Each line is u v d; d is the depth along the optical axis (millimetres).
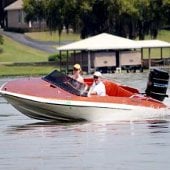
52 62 135875
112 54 118938
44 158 32719
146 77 103375
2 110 56656
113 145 35938
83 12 143875
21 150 35000
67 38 177875
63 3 144875
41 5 148500
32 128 43406
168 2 145375
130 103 46781
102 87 46188
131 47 117438
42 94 45031
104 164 31125
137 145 35750
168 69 118938
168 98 52250
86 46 116000
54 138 38781
